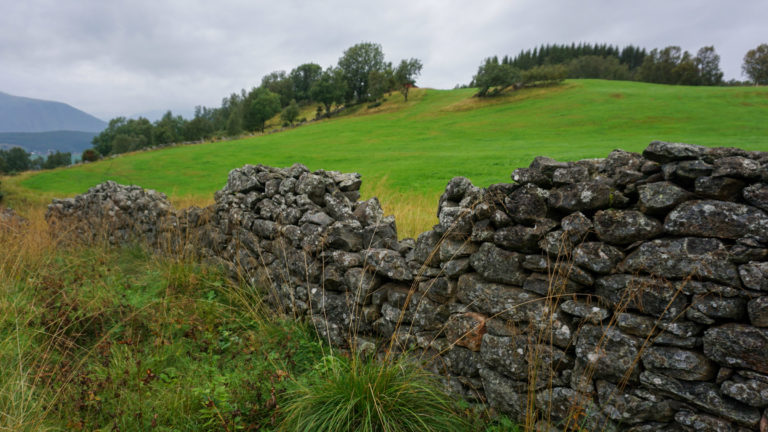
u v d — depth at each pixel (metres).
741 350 1.97
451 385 3.10
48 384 3.02
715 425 2.08
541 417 2.72
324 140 44.38
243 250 5.30
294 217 4.49
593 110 44.81
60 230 8.77
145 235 7.23
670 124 34.16
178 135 106.81
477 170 17.31
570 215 2.55
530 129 39.62
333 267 3.99
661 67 100.06
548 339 2.62
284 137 50.88
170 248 6.21
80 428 2.60
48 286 4.81
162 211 6.86
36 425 2.59
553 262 2.64
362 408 2.55
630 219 2.32
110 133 125.94
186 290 5.10
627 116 39.47
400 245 3.91
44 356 3.31
